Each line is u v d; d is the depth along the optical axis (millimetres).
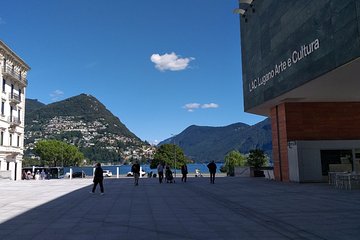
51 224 10344
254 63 30219
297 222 10125
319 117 28531
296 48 21922
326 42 18281
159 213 12320
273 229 9281
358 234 8469
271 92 26500
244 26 33188
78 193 20688
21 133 65438
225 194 18812
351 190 19297
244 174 45125
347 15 16297
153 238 8398
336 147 26891
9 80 59906
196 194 19203
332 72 18312
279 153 29891
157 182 31359
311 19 19953
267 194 18312
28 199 17484
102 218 11352
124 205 14664
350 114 28750
